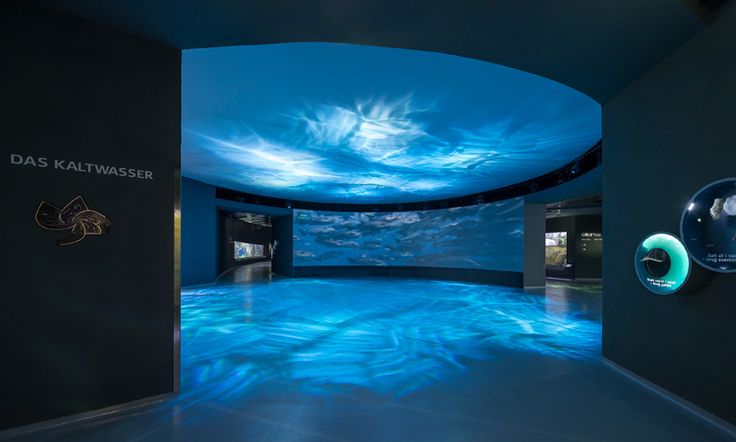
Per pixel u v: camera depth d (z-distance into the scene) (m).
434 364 3.69
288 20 2.51
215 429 2.34
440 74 3.76
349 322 5.80
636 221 3.18
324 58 3.45
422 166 8.00
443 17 2.46
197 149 6.73
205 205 11.04
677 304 2.71
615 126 3.51
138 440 2.20
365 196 12.73
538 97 4.29
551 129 5.41
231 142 6.24
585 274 13.54
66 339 2.38
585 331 5.18
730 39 2.29
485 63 3.52
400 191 11.59
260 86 4.06
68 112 2.42
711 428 2.37
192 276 10.59
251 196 12.56
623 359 3.37
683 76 2.66
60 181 2.38
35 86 2.32
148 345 2.70
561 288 10.53
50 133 2.36
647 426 2.40
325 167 8.20
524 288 10.39
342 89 4.12
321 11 2.40
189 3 2.33
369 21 2.51
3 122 2.21
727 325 2.30
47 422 2.31
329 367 3.59
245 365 3.64
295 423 2.43
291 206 13.72
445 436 2.27
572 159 7.28
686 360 2.62
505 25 2.53
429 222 13.45
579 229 13.61
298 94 4.27
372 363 3.72
